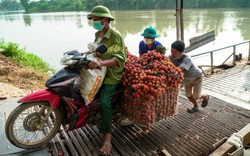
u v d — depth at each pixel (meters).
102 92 3.05
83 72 2.97
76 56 2.86
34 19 43.28
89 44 2.94
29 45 15.55
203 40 6.68
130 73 3.06
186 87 4.07
